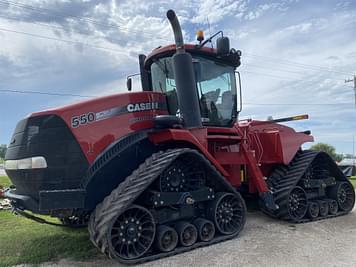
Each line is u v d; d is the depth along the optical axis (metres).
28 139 4.07
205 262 3.94
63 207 3.72
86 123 4.13
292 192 6.04
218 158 5.36
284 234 5.18
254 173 5.73
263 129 6.66
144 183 3.92
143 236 4.02
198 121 4.62
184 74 4.58
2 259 4.12
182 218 4.51
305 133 7.20
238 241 4.75
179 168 4.52
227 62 5.64
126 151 4.36
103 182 4.14
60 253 4.34
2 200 8.59
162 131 4.44
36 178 3.96
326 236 5.12
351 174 10.84
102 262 4.03
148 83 5.87
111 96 4.44
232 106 5.70
